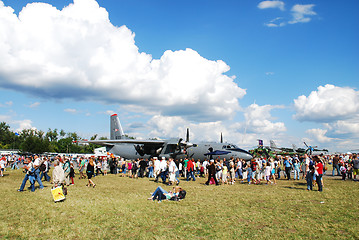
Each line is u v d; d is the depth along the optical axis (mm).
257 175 16656
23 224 7086
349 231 6301
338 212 8211
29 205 9461
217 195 11820
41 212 8453
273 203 9766
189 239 5895
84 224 7141
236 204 9680
